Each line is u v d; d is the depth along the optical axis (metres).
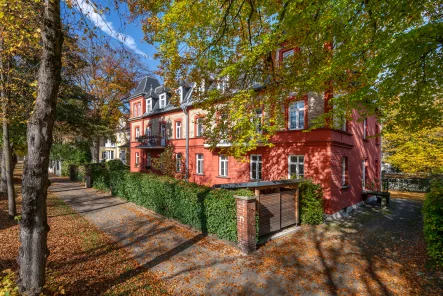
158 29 7.06
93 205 12.05
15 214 8.99
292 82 7.45
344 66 6.16
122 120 30.31
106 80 22.48
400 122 6.74
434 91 5.64
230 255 6.36
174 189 9.20
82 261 5.79
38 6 4.83
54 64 3.71
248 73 7.86
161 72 8.49
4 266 5.30
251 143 7.08
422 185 19.84
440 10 5.17
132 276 5.19
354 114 13.07
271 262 6.03
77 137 22.38
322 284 5.07
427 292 4.73
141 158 25.27
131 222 9.16
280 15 6.45
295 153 11.59
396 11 4.65
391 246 7.20
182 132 19.81
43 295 3.62
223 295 4.62
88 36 5.19
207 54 7.75
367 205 13.86
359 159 13.73
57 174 28.72
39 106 3.65
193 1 6.14
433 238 5.60
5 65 8.46
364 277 5.36
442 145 18.53
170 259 6.06
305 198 9.46
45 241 3.81
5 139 8.78
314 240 7.68
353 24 5.49
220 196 7.38
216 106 8.83
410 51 4.80
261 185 7.53
